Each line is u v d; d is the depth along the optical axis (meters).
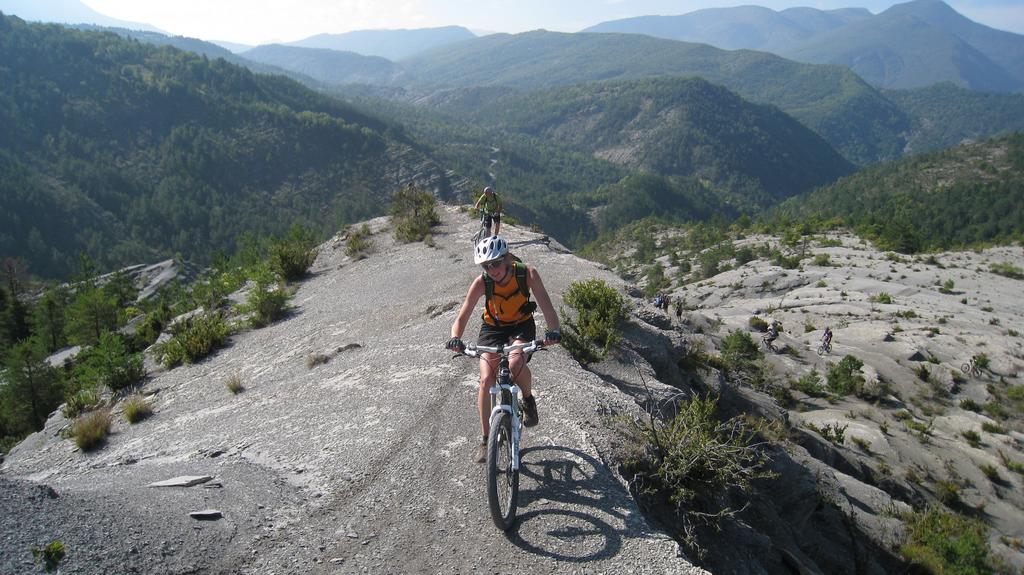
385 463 5.60
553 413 6.14
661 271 134.00
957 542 12.23
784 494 8.93
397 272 17.78
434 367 7.98
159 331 20.92
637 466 5.48
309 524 4.82
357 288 17.00
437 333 9.92
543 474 5.12
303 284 19.45
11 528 3.96
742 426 7.12
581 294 10.75
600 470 5.16
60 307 61.06
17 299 72.56
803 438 14.43
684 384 10.26
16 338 68.94
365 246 21.84
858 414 28.31
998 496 22.61
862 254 97.75
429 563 4.26
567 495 4.84
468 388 7.07
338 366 9.59
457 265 16.88
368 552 4.43
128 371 12.80
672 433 5.83
